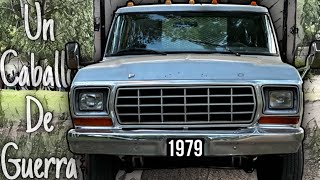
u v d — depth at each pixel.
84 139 5.09
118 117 5.10
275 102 5.10
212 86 5.05
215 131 5.05
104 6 7.36
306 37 15.27
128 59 5.73
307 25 15.64
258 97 5.06
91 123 5.16
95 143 5.09
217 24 6.47
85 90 5.17
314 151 8.55
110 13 7.38
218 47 6.30
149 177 7.31
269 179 6.04
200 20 6.49
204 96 5.05
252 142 5.00
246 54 6.26
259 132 5.03
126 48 6.42
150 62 5.31
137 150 5.04
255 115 5.07
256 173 7.29
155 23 6.52
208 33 6.42
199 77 5.07
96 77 5.18
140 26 6.53
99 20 7.35
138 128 5.11
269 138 5.01
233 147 5.00
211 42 6.35
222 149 5.00
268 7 7.50
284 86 5.10
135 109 5.09
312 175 7.39
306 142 8.89
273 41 6.46
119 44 6.49
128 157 5.54
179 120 5.09
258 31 6.47
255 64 5.31
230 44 6.36
